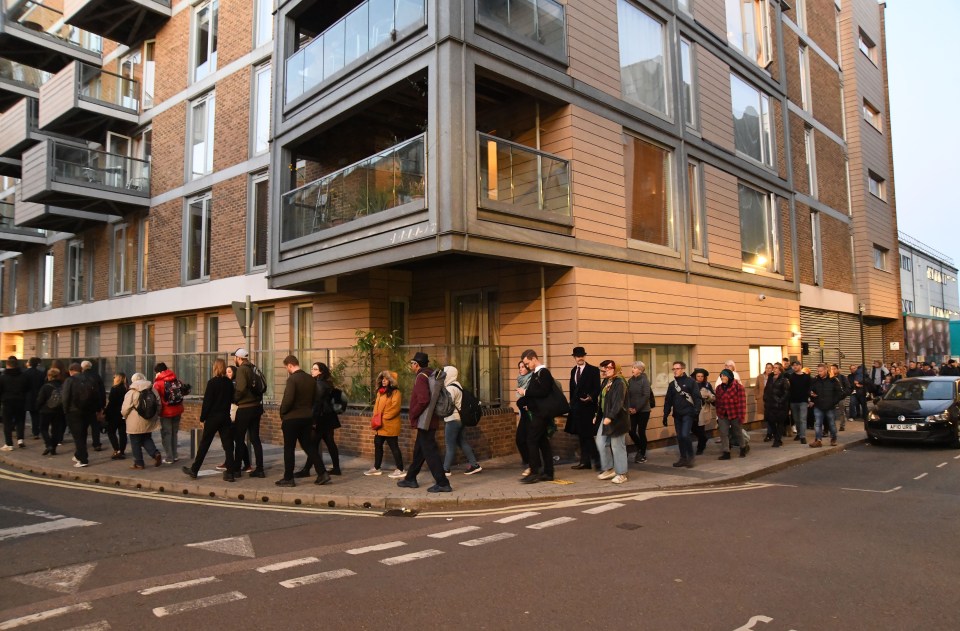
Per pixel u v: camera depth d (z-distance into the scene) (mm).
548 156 10867
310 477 9383
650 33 13602
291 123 12797
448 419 9320
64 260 22531
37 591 4801
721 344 14781
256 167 15375
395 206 10109
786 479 9758
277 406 12922
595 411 9773
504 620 4160
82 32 22422
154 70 19062
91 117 19047
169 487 8945
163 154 18328
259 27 15938
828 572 5066
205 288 16562
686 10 14938
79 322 21297
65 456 11680
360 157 13719
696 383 10469
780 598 4500
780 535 6230
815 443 12727
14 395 12633
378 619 4195
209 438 9242
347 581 4965
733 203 15719
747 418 15625
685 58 14711
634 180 12797
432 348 10727
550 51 10953
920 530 6414
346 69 11195
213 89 17062
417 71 9953
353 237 10844
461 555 5668
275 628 4059
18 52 21000
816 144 21500
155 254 18312
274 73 13516
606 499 8141
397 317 13438
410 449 10328
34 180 17656
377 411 9438
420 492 8195
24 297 25109
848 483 9305
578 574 5078
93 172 17828
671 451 12156
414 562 5461
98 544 6137
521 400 9312
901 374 21266
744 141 16656
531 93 10875
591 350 11156
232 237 15961
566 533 6418
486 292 12516
